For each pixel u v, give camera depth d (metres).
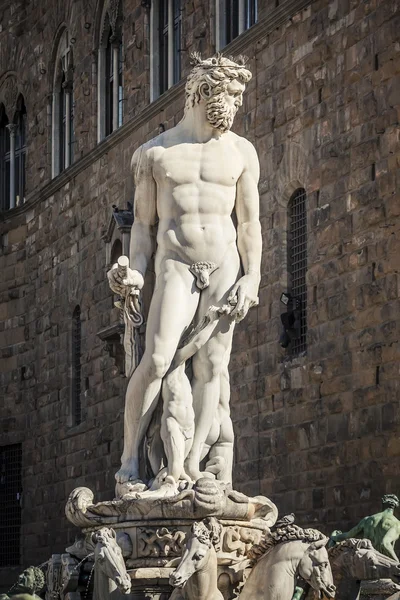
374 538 25.23
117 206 55.81
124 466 20.69
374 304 36.12
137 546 19.36
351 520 36.47
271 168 42.41
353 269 37.22
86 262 58.88
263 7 43.03
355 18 38.00
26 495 64.19
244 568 19.28
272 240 42.12
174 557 19.23
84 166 59.12
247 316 43.03
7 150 69.62
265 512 19.77
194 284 20.89
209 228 20.98
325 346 38.34
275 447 40.88
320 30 39.81
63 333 61.31
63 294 61.47
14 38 68.31
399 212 35.41
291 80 41.41
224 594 19.19
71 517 20.34
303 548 17.98
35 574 23.53
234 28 46.78
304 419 39.31
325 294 38.50
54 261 62.62
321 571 17.86
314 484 38.53
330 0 39.34
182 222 20.97
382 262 35.94
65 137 63.09
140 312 21.06
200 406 20.86
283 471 40.34
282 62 42.00
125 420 20.91
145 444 20.81
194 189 21.06
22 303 66.25
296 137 40.97
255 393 42.25
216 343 20.86
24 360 65.50
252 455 42.16
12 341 66.62
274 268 41.88
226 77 21.11
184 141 21.41
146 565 19.25
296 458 39.62
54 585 21.45
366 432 36.00
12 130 68.75
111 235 55.31
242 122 44.31
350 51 38.22
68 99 62.78
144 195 21.34
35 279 64.94
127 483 20.36
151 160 21.19
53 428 61.72
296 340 40.94
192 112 21.45
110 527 19.78
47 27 64.62
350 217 37.59
